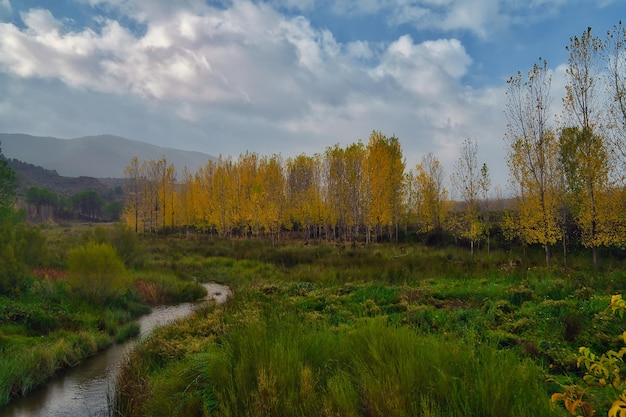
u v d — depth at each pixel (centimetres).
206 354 496
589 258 1953
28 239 1644
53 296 1302
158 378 544
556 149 1678
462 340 492
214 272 2177
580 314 634
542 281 967
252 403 338
